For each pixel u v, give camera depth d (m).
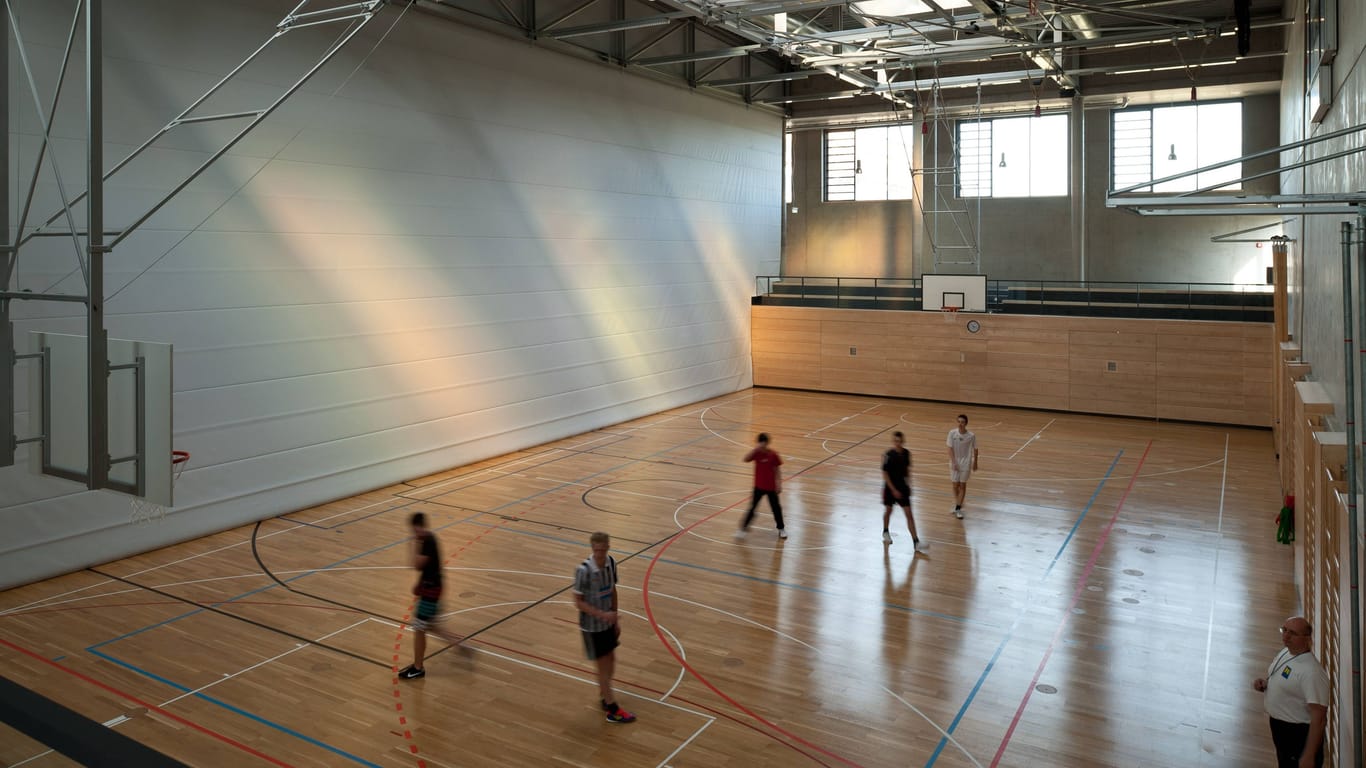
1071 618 10.26
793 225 29.42
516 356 18.62
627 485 16.14
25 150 10.92
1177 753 7.42
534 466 17.56
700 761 7.29
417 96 16.11
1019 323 23.81
